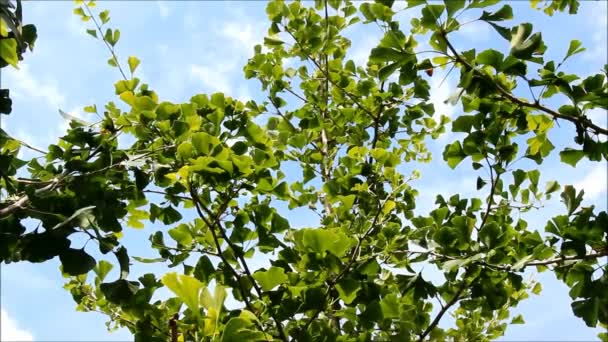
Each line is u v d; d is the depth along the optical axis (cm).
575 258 219
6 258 199
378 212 275
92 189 218
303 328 224
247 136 271
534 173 288
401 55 219
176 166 236
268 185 254
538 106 219
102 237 204
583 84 211
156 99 279
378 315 223
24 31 183
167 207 270
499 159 245
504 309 375
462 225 239
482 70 230
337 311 225
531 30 212
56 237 197
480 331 378
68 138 239
